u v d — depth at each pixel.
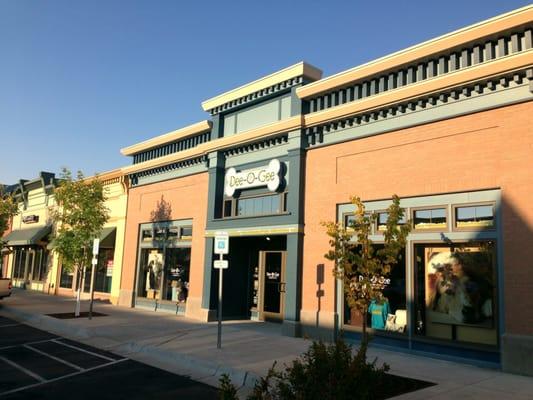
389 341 11.51
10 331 14.30
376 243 12.00
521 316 9.19
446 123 10.92
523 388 7.96
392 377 8.36
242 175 16.03
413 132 11.53
